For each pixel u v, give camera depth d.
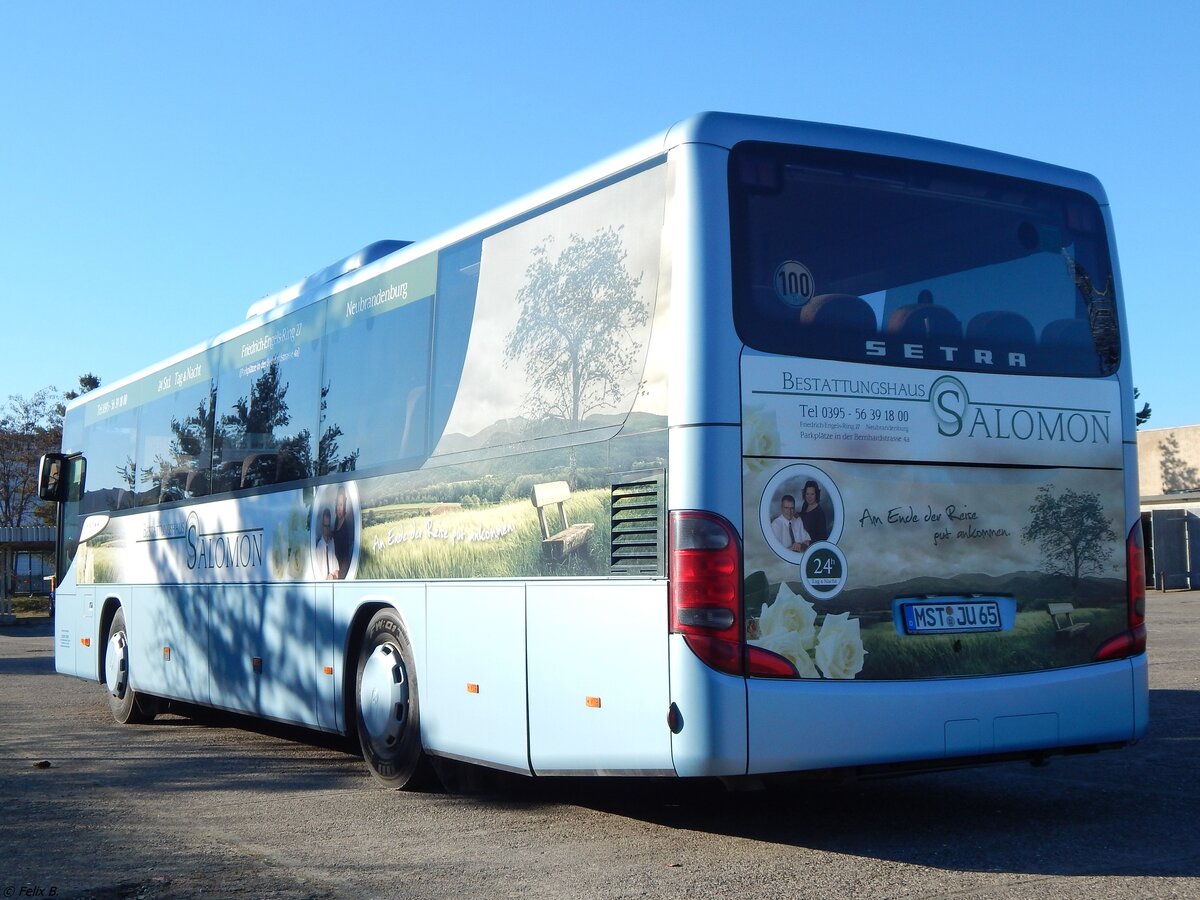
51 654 25.42
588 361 6.86
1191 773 8.87
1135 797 8.05
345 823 7.69
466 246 8.15
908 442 6.56
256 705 10.68
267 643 10.51
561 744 6.84
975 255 7.00
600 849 6.78
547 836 7.15
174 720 13.86
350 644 9.27
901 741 6.33
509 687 7.30
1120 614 7.11
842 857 6.46
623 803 8.14
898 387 6.57
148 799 8.70
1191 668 15.70
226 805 8.41
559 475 6.98
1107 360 7.30
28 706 15.33
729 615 6.05
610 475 6.60
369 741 8.93
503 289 7.70
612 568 6.54
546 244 7.34
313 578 9.79
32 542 39.41
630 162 6.75
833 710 6.20
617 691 6.47
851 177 6.71
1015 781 8.72
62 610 15.59
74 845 7.17
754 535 6.14
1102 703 6.94
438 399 8.28
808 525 6.27
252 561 10.84
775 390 6.27
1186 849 6.55
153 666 12.84
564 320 7.09
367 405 9.21
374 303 9.25
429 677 8.16
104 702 15.72
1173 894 5.67
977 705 6.54
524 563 7.22
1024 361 7.01
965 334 6.84
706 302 6.23
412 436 8.55
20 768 10.20
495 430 7.61
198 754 11.02
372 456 9.07
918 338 6.69
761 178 6.48
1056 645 6.87
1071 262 7.32
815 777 6.34
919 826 7.24
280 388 10.62
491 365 7.71
